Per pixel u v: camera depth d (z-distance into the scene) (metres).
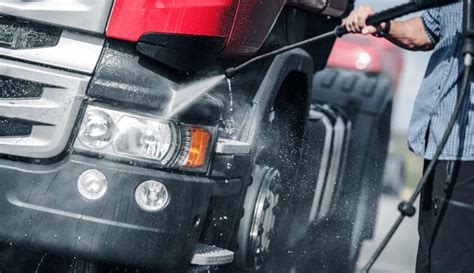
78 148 5.48
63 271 5.85
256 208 6.45
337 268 7.83
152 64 5.65
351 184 7.87
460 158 5.42
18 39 5.56
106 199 5.44
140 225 5.50
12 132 5.53
